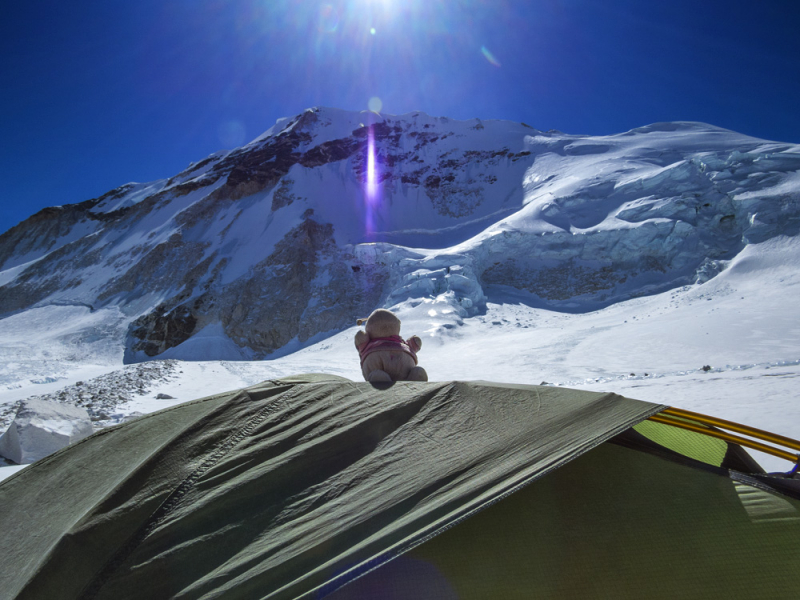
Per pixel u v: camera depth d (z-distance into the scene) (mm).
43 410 5992
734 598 1401
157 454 1698
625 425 1604
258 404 1981
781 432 4250
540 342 22016
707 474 1758
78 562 1369
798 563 1456
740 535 1530
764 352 13516
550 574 1465
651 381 9398
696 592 1419
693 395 6789
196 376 16047
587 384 10492
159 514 1480
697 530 1554
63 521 1643
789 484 1694
